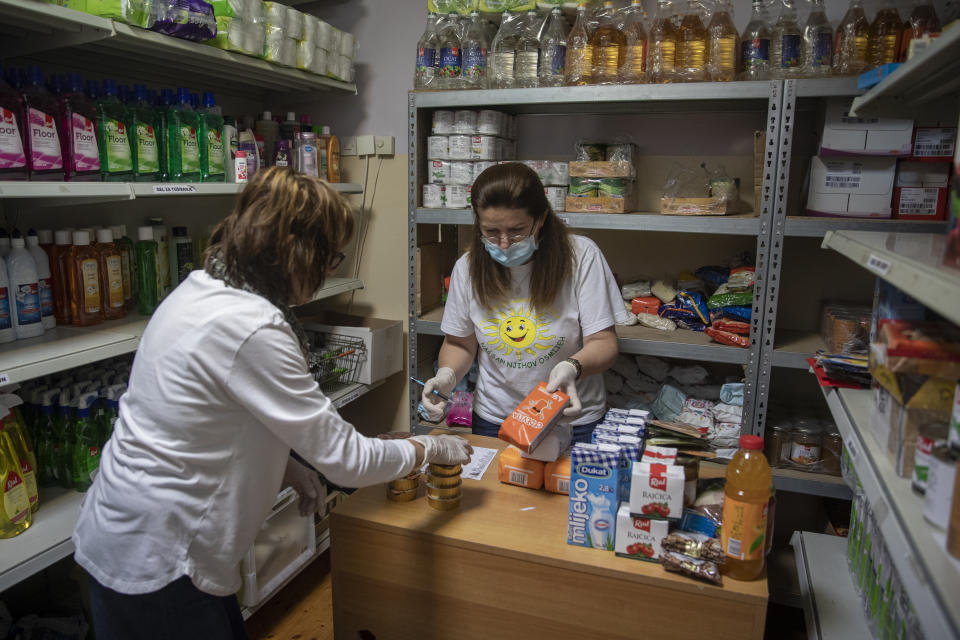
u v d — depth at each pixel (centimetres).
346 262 309
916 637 102
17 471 163
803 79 192
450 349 197
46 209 207
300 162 256
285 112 302
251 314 107
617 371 255
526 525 141
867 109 154
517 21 235
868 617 135
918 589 72
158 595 112
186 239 230
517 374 187
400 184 293
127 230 236
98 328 194
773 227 203
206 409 108
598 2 224
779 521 256
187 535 112
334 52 259
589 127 262
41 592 207
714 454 198
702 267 249
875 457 104
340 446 115
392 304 304
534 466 154
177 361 108
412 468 133
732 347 215
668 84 204
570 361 162
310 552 237
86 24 157
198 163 207
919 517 83
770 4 215
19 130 161
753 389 214
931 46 89
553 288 173
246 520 118
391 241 299
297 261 112
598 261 181
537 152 271
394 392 310
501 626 137
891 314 114
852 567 155
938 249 101
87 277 195
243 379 107
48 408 187
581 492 130
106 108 182
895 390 96
